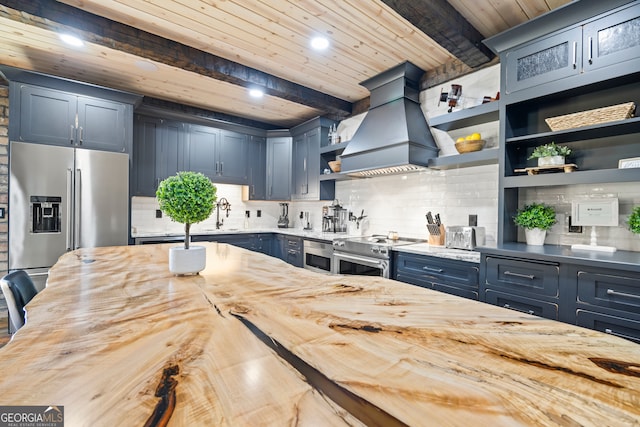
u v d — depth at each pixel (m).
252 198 4.56
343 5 2.11
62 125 2.89
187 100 3.79
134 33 2.37
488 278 2.07
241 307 0.98
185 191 1.39
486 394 0.52
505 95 2.24
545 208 2.19
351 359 0.64
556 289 1.76
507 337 0.76
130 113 3.25
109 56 2.72
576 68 1.90
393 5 1.89
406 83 3.04
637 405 0.49
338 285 1.28
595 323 1.61
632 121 1.71
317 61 2.89
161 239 3.56
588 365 0.62
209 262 1.80
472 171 2.77
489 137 2.67
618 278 1.54
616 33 1.75
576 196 2.16
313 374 0.58
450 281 2.29
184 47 2.60
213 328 0.81
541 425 0.45
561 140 2.18
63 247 2.79
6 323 2.73
